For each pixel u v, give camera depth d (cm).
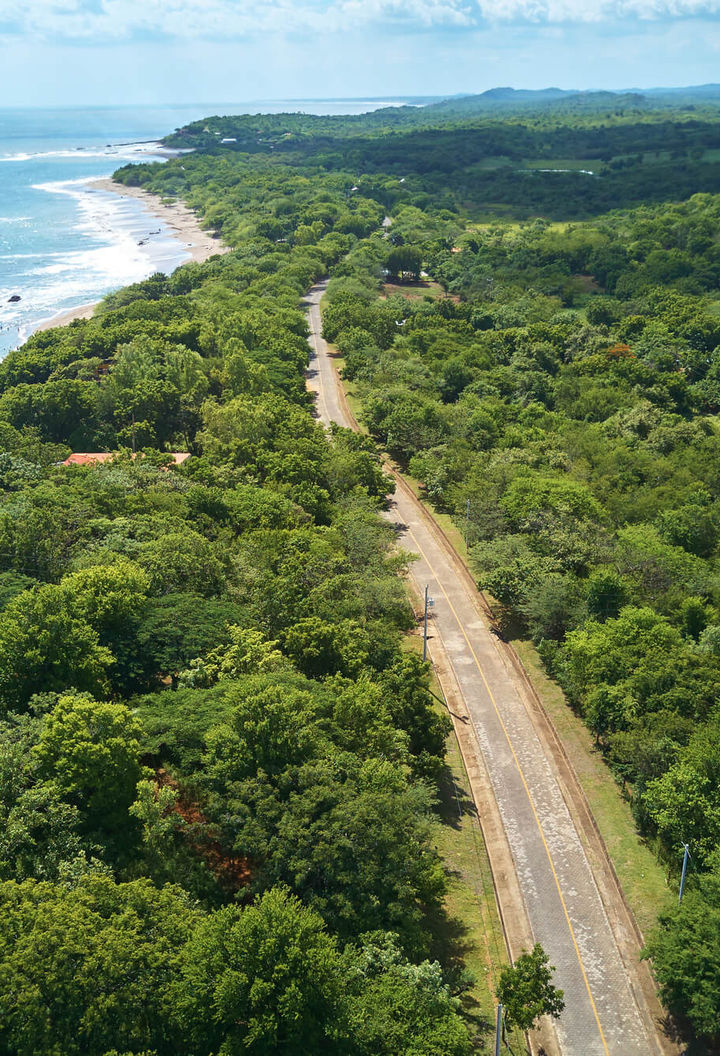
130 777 5019
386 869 4750
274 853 4688
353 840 4775
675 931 4831
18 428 12712
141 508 8725
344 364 17150
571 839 6191
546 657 8075
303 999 3844
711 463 12862
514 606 8569
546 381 16425
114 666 6234
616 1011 4975
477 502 10250
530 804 6500
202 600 6925
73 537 7831
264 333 16600
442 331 18538
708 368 18450
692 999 4584
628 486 11906
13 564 7244
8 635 5747
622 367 17025
